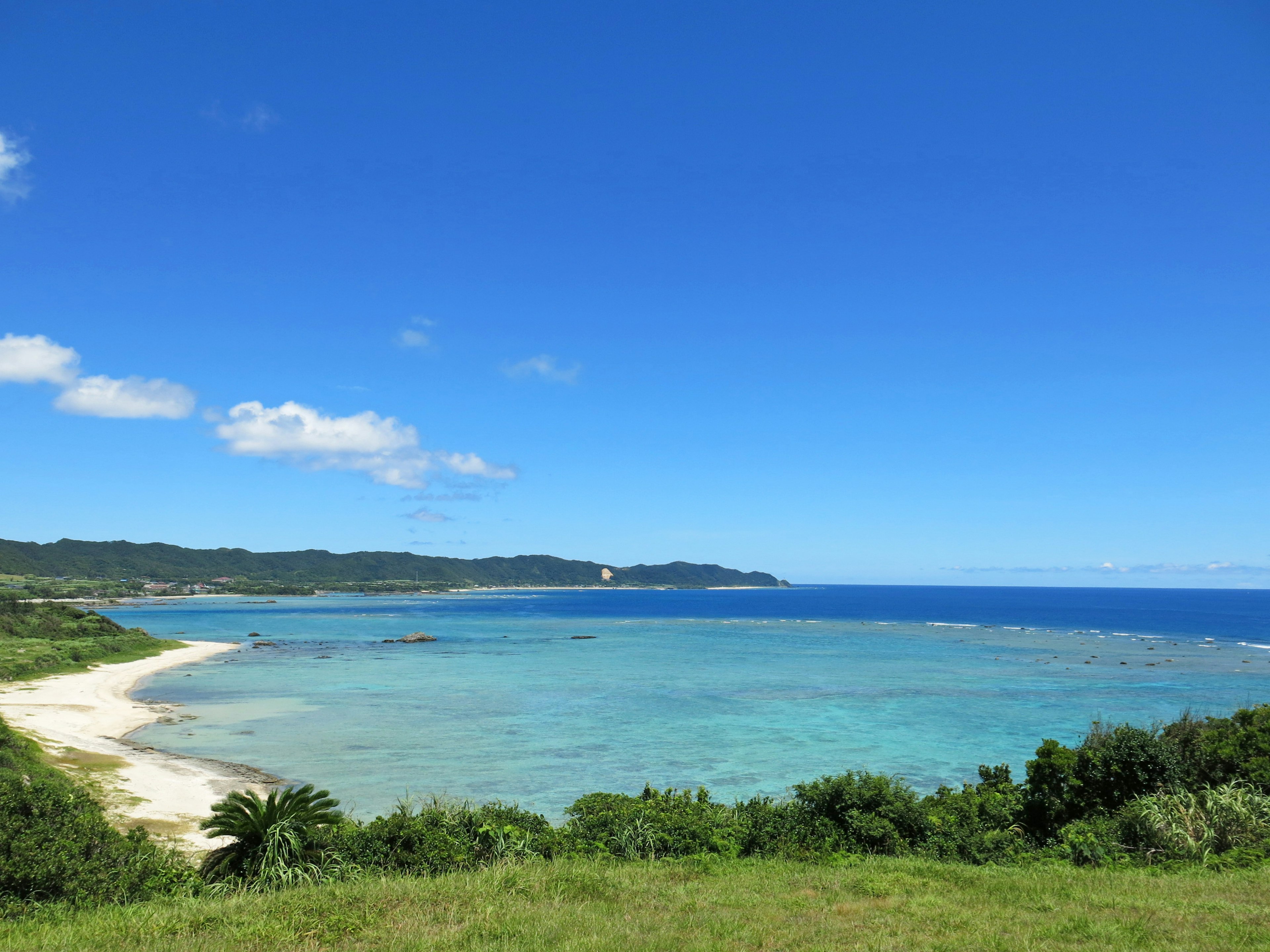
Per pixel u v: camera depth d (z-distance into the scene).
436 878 14.72
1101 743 21.34
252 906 12.52
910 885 14.12
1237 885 13.57
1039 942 10.37
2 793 14.68
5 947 10.42
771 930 11.08
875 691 70.56
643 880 14.51
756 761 43.41
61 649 84.00
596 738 49.34
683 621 189.88
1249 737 20.05
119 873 14.39
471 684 75.12
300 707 60.88
